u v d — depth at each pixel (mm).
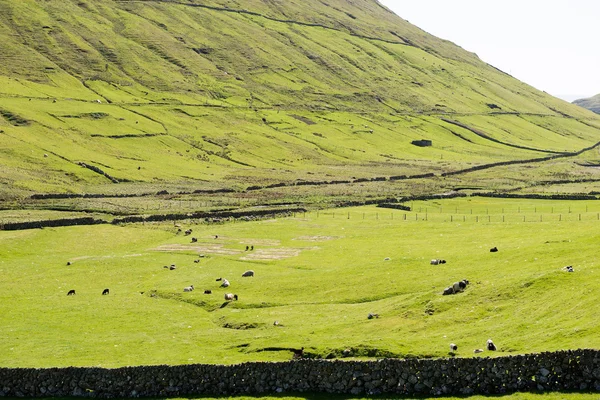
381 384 50938
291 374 52719
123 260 111125
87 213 163375
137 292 89625
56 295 88812
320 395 51312
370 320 64938
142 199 189250
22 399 55344
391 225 142125
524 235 109188
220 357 58062
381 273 83125
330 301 75875
